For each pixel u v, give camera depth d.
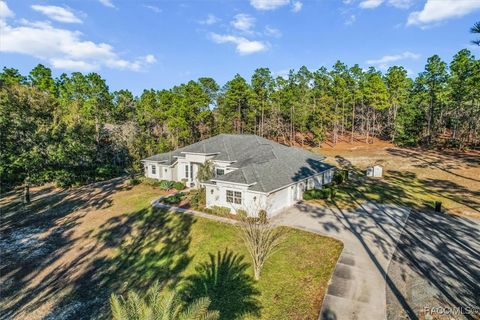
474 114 50.91
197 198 25.20
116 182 36.22
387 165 41.41
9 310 14.34
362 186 31.27
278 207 23.22
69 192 32.69
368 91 56.41
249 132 61.34
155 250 18.56
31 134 30.38
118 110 58.78
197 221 21.42
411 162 41.47
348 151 52.34
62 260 18.58
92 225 23.19
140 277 16.02
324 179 31.42
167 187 30.89
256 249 14.54
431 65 50.66
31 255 19.31
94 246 20.03
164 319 7.55
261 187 21.77
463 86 46.12
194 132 58.09
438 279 13.12
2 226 24.08
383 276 13.39
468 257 15.10
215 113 68.75
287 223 20.22
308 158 32.38
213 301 13.02
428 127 53.19
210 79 72.44
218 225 20.48
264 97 57.50
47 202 29.44
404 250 15.95
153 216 23.33
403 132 55.47
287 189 24.33
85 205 27.83
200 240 18.78
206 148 31.73
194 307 7.69
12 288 16.08
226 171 27.92
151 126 62.12
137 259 17.89
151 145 43.75
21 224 24.38
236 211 22.39
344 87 58.56
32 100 31.78
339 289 12.48
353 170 40.47
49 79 52.03
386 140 61.28
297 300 12.23
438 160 41.06
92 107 49.94
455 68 46.66
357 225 19.72
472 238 17.44
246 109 59.97
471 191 27.88
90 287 15.71
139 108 62.16
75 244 20.52
